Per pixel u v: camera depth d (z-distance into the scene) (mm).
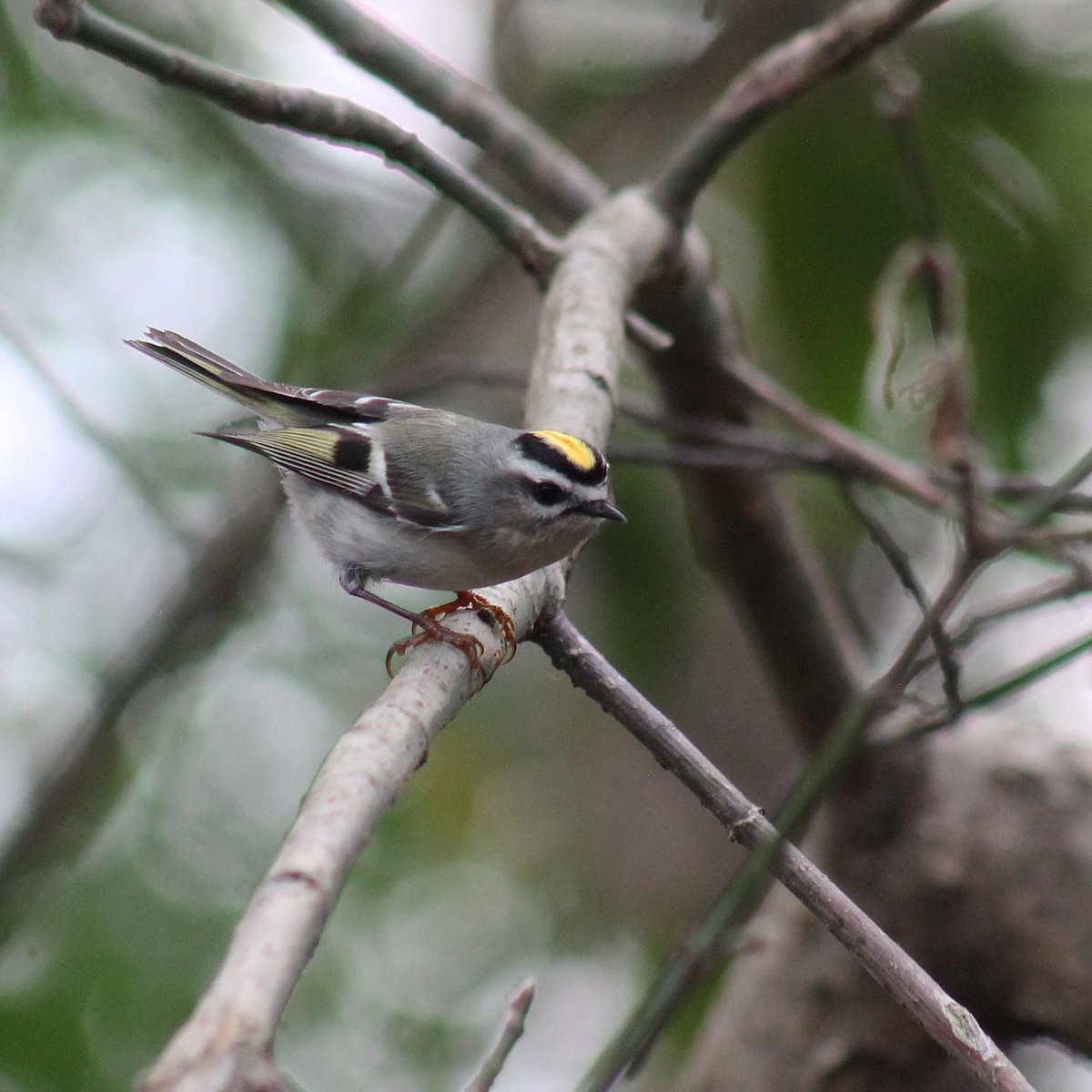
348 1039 13062
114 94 14586
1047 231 11406
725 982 11914
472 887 14570
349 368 14273
